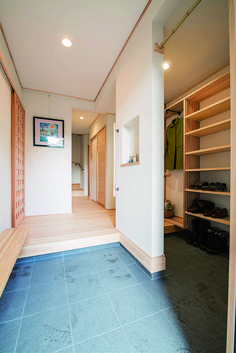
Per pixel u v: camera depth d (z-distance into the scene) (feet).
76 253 6.31
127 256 6.07
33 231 7.10
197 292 4.19
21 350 2.76
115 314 3.50
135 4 4.80
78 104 10.91
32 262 5.65
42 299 3.92
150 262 4.74
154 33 4.75
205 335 3.03
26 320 3.34
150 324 3.26
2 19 5.22
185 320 3.36
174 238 7.93
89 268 5.27
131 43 5.86
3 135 6.12
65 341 2.92
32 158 9.80
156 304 3.78
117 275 4.90
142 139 5.23
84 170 19.43
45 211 10.11
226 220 6.07
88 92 10.07
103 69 7.84
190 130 7.82
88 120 14.88
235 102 1.89
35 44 6.26
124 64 6.42
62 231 7.11
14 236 5.09
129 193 6.15
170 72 7.41
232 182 1.94
